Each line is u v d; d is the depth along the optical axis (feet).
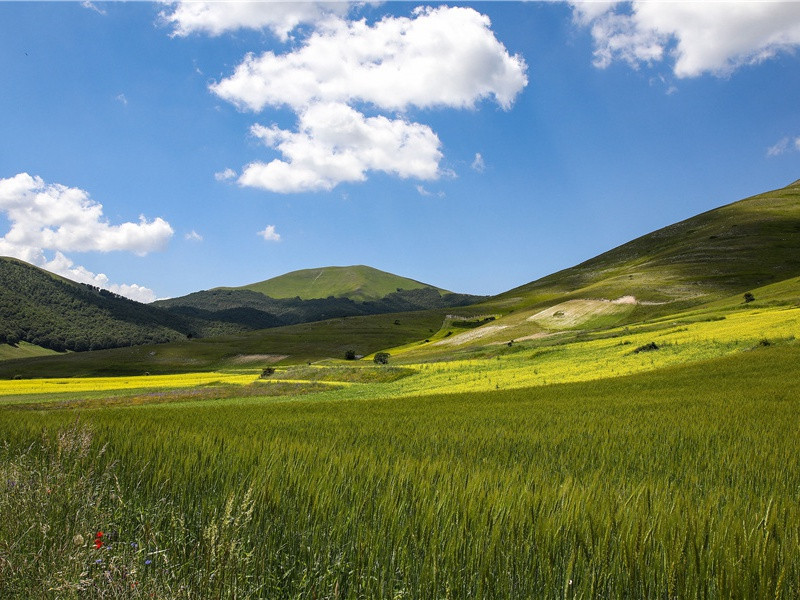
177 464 24.88
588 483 23.15
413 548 15.75
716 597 13.30
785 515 17.12
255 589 14.67
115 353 448.65
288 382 178.09
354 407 84.99
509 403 82.84
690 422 49.32
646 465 30.12
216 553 14.76
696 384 98.17
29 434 36.29
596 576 14.07
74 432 26.73
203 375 247.29
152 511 19.67
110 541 17.20
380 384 169.58
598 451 34.17
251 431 43.21
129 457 26.66
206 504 19.89
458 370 178.50
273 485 20.02
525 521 16.55
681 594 13.47
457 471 22.77
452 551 14.97
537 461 30.66
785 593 13.16
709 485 25.34
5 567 14.40
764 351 127.44
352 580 14.90
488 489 19.74
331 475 22.17
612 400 78.89
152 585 14.34
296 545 16.81
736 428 44.39
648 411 61.11
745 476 27.04
